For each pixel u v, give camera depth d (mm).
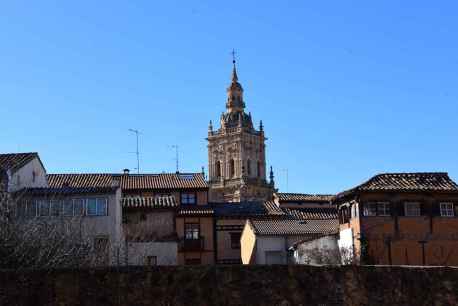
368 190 42094
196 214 56594
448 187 43156
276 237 49188
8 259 23266
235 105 121000
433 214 42531
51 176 58312
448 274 24766
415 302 24172
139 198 49188
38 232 25703
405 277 24344
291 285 22609
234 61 123125
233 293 21938
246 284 22141
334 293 23141
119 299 20953
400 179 44344
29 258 24031
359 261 41375
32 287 20391
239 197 111750
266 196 116625
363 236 41750
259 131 121438
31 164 42969
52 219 29781
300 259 44969
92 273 20938
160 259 44375
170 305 21312
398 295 24031
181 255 56156
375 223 42000
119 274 21156
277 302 22281
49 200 34969
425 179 44406
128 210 46594
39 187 41844
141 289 21219
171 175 62750
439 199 42719
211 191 117000
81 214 34000
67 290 20594
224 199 115438
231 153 117500
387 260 41625
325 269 23281
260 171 120062
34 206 35719
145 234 44531
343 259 42469
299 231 49781
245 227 53531
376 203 42406
